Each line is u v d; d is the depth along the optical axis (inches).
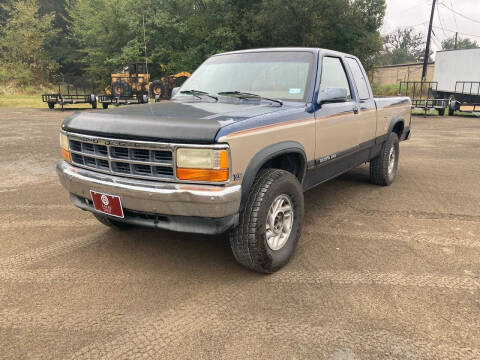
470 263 136.9
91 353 90.7
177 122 108.9
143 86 909.2
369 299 113.5
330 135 159.2
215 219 107.5
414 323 102.1
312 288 119.7
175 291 118.0
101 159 120.0
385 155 228.8
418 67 1664.6
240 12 1135.0
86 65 1685.5
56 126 551.8
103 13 1295.5
